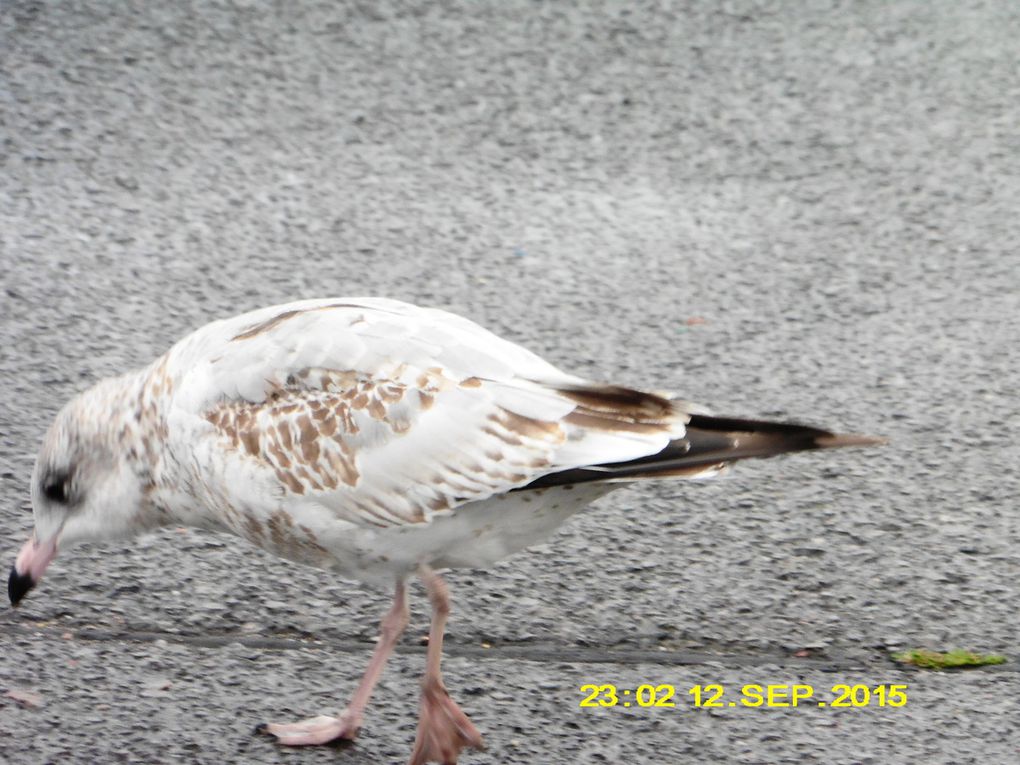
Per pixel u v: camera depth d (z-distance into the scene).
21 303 9.15
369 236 10.06
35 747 5.79
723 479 7.85
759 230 10.31
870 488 7.78
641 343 9.03
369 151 10.99
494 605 6.84
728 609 6.84
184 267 9.63
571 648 6.57
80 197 10.30
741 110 11.67
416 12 12.74
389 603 6.86
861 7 13.26
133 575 6.95
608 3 13.05
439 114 11.45
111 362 8.65
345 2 12.82
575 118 11.48
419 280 9.59
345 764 5.80
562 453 5.41
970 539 7.37
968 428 8.30
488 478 5.47
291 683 6.29
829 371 8.81
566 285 9.62
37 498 6.35
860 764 5.86
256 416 5.71
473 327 5.85
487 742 5.93
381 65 11.99
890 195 10.74
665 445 5.35
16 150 10.73
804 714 6.16
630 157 11.07
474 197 10.54
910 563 7.18
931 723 6.12
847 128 11.52
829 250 10.11
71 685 6.18
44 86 11.45
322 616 6.75
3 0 12.48
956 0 13.48
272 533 5.86
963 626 6.74
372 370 5.62
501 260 9.87
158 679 6.26
